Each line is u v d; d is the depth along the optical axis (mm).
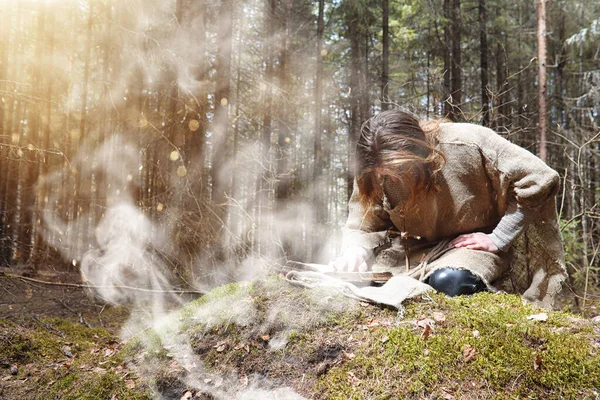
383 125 1855
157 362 1841
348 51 11203
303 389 1523
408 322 1629
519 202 1908
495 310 1649
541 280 2014
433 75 5293
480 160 1967
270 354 1701
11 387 1836
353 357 1553
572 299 3812
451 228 2102
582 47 9031
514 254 2107
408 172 1845
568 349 1383
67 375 1907
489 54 10516
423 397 1330
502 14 10297
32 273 4250
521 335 1478
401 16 10562
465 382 1344
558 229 2000
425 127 1997
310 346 1658
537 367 1339
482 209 2051
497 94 4238
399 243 2242
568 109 8789
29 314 2916
